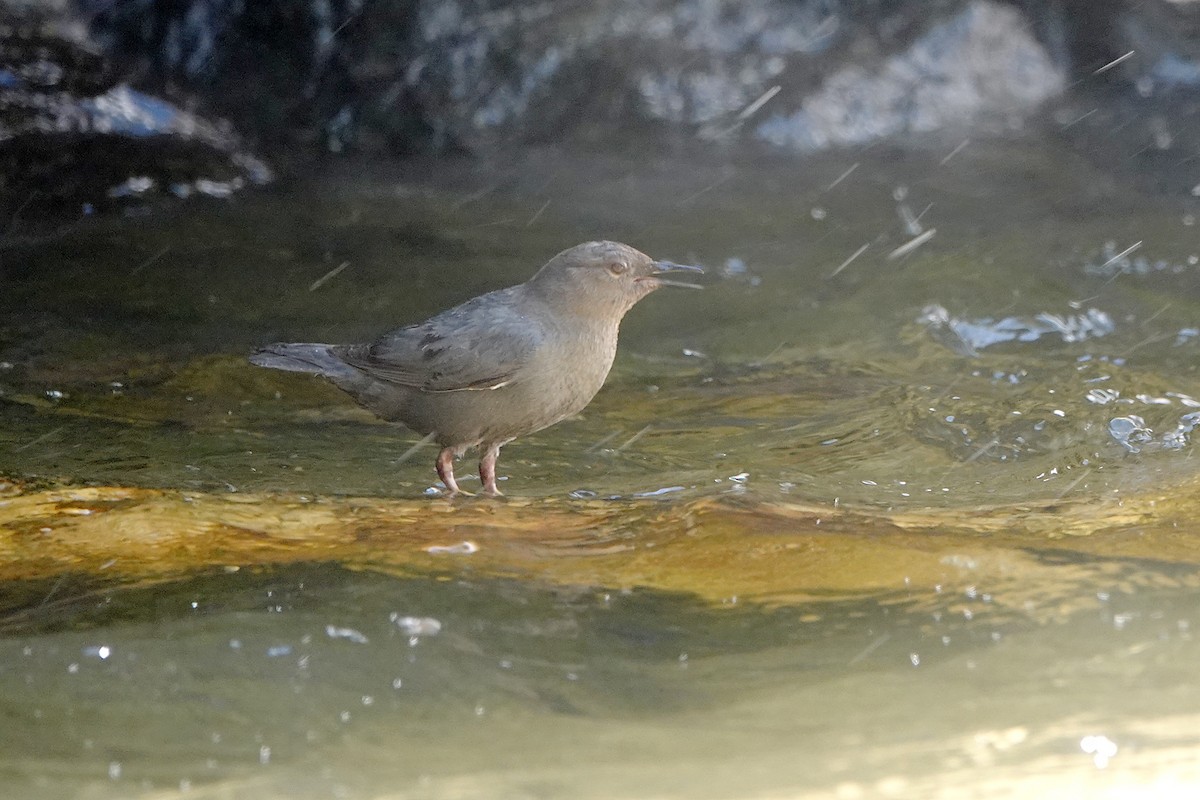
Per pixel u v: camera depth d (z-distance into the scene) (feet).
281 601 25.36
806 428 38.78
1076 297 50.52
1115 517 29.71
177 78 70.69
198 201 61.62
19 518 29.55
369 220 60.18
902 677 21.81
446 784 18.44
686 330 48.49
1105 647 22.59
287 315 49.14
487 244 57.26
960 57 77.56
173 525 29.19
